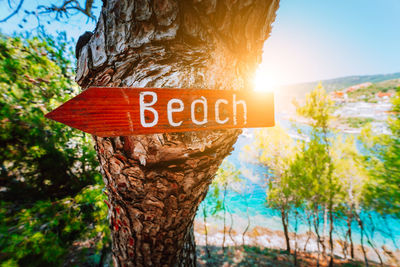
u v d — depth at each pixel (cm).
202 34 72
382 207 548
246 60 87
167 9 66
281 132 845
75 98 58
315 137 700
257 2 73
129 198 89
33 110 361
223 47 77
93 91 60
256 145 903
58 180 493
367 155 555
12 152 408
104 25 72
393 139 463
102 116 61
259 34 84
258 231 1024
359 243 930
